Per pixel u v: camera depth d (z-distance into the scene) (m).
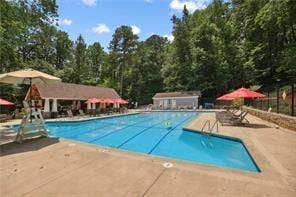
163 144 11.78
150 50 61.06
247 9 37.34
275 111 16.58
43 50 49.19
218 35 48.28
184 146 11.23
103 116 26.88
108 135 14.82
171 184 4.70
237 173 5.29
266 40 36.12
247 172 5.36
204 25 47.72
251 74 40.66
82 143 8.62
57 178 5.13
